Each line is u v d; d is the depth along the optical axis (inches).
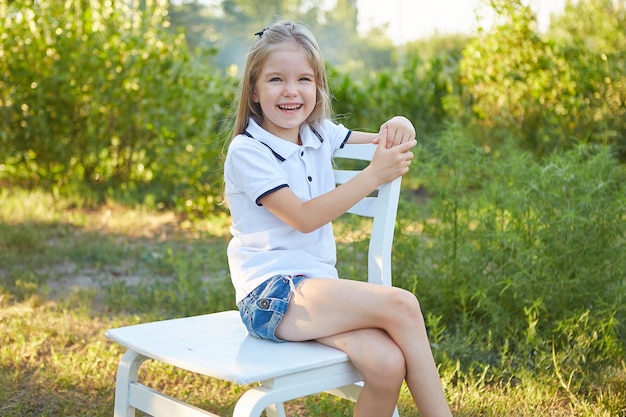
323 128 94.7
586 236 129.2
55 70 278.1
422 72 399.9
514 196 136.2
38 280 178.9
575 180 133.2
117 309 159.3
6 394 113.4
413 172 167.0
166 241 227.1
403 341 77.0
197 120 277.0
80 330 143.9
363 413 77.1
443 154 153.8
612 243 132.3
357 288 79.0
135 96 281.1
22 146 284.2
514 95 295.1
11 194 277.4
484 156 155.9
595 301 126.5
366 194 85.0
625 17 387.5
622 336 128.3
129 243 222.7
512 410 106.7
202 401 112.7
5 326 143.3
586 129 287.1
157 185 294.5
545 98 292.7
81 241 218.2
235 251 88.5
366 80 360.5
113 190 286.5
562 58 294.7
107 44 282.2
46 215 247.8
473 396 109.4
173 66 283.7
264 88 88.4
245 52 95.6
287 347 79.4
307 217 83.4
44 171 291.0
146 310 158.2
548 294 130.1
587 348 119.7
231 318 91.7
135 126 285.7
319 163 92.4
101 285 175.2
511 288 131.1
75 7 285.1
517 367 122.3
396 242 148.9
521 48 297.0
